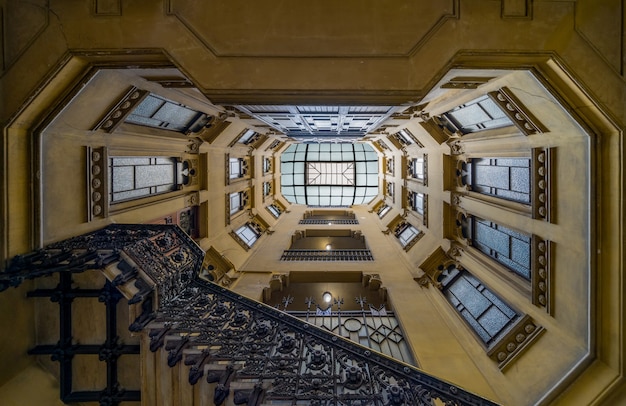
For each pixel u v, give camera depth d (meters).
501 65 5.11
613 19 4.88
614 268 4.80
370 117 8.31
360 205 21.50
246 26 4.95
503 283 7.31
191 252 5.85
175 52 4.90
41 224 5.03
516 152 6.99
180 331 4.38
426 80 4.93
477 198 8.70
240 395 3.70
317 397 3.81
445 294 9.12
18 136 4.84
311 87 4.94
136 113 7.19
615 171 4.79
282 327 4.74
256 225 14.91
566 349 5.47
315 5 4.95
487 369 6.21
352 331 7.71
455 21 4.93
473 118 8.41
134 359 4.73
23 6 4.85
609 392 4.72
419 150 12.80
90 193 5.96
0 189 4.62
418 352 6.68
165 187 8.91
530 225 6.34
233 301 5.11
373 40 4.95
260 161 16.81
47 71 4.80
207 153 10.56
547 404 5.05
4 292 4.56
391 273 10.33
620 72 4.83
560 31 4.90
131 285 4.46
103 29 4.89
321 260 11.51
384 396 3.90
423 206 12.62
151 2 4.91
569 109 5.01
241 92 4.94
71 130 5.52
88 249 4.91
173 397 4.09
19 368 4.68
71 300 4.79
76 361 4.79
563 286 5.61
